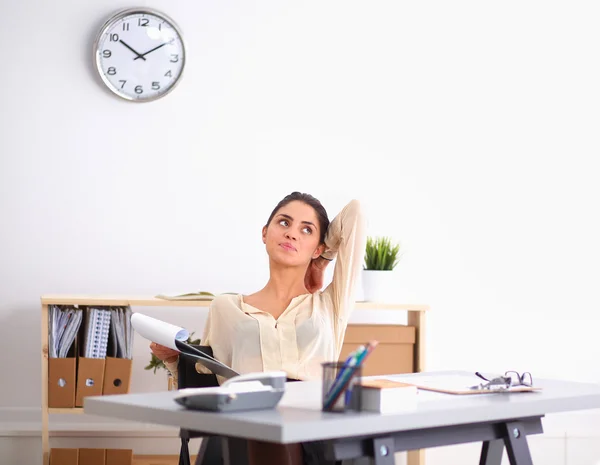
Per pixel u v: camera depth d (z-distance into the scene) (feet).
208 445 6.21
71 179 12.55
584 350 13.39
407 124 13.21
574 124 13.52
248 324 7.82
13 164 12.45
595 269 13.46
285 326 7.86
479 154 13.33
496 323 13.25
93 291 12.52
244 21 12.94
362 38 13.15
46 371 10.83
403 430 5.35
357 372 5.02
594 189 13.51
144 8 12.59
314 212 8.25
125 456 11.04
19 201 12.44
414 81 13.24
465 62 13.35
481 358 13.21
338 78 13.08
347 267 8.19
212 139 12.82
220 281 12.76
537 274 13.35
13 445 12.07
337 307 8.21
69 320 10.98
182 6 12.81
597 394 6.24
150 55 12.60
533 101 13.46
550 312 13.35
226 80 12.87
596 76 13.58
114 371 10.96
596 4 13.62
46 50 12.55
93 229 12.57
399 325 11.62
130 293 12.59
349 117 13.10
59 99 12.55
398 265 13.10
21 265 12.41
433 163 13.23
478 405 5.45
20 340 12.34
